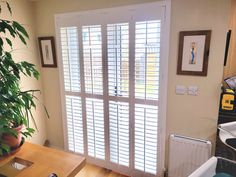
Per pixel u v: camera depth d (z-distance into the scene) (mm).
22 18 2377
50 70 2631
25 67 1533
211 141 1948
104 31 2117
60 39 2408
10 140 1423
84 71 2340
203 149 1919
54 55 2527
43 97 2789
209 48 1771
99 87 2303
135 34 1978
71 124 2633
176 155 2062
